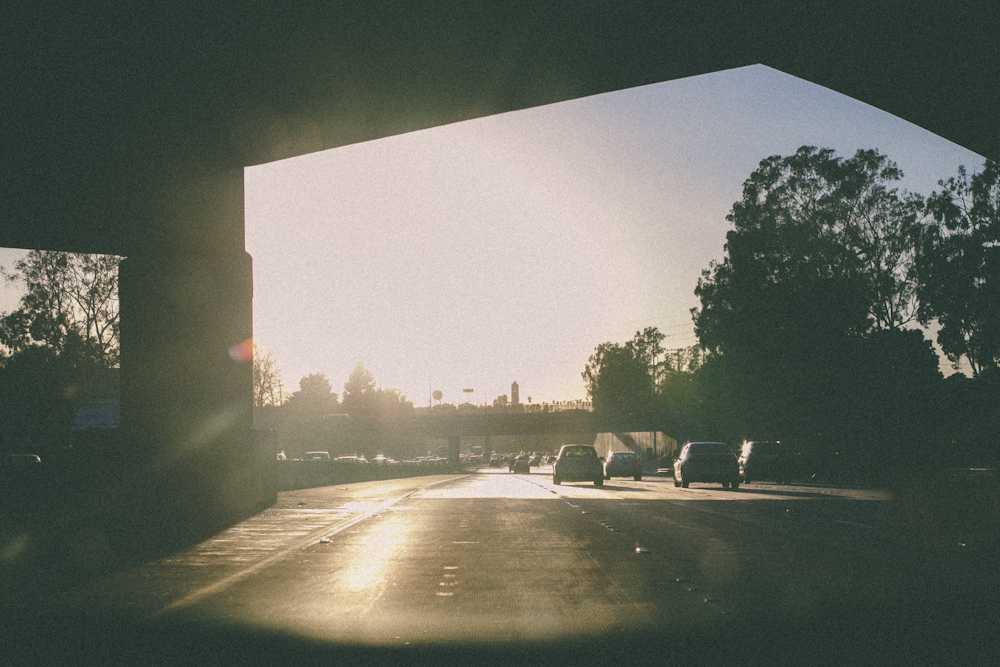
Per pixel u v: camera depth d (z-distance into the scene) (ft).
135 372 75.25
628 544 44.19
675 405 329.52
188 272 75.87
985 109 68.69
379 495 95.61
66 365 196.03
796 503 76.23
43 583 32.91
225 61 58.44
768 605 27.30
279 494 98.68
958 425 139.64
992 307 160.66
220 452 73.31
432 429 337.52
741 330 177.99
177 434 74.38
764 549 41.29
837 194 182.91
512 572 34.83
